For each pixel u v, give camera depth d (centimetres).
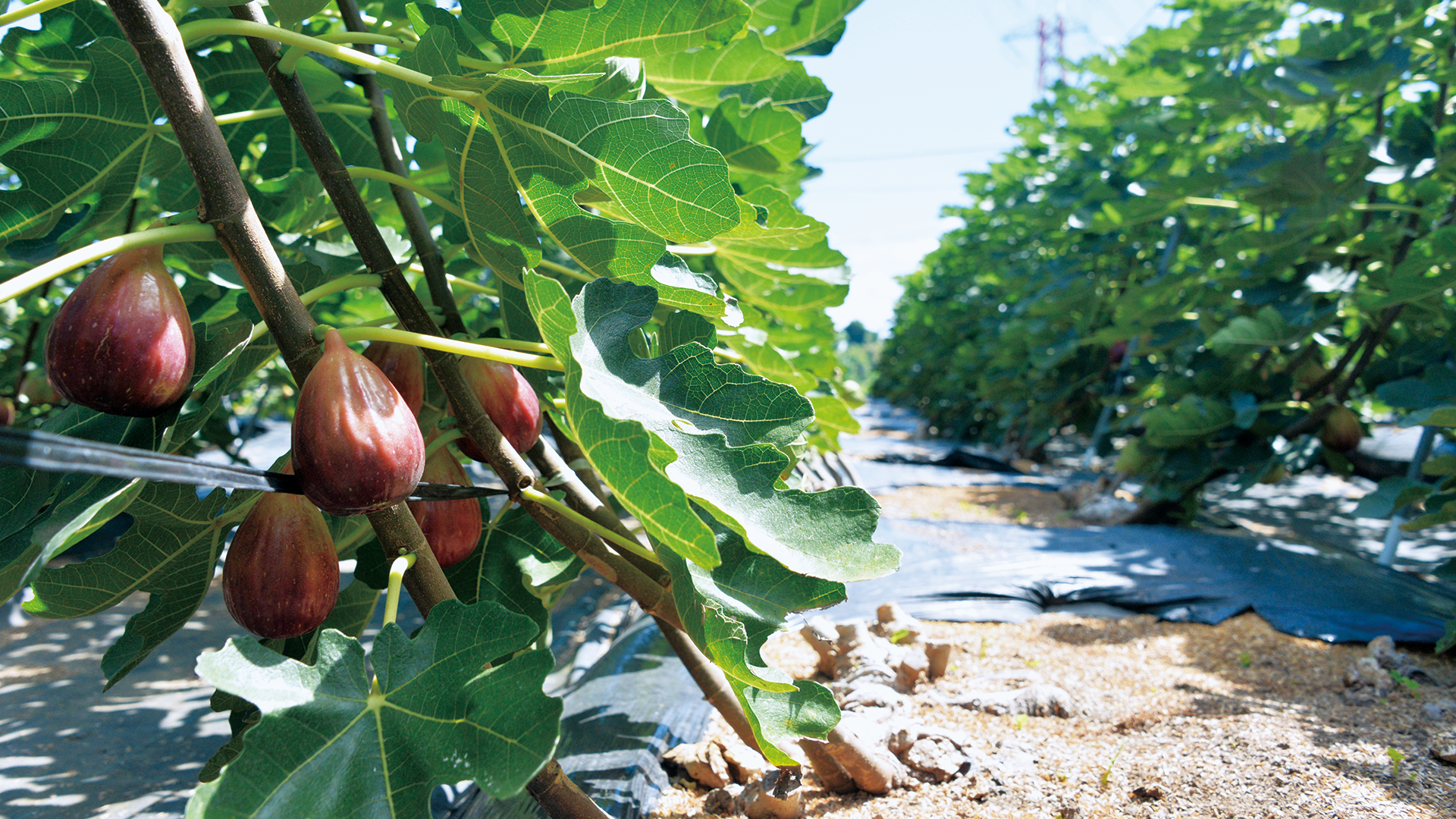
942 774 273
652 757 295
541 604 190
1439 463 422
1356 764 285
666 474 108
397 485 111
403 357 152
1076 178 1005
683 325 156
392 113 273
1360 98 633
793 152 219
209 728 361
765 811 257
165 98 108
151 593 145
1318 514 970
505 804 275
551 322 112
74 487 120
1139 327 846
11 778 315
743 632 116
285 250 214
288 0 131
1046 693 349
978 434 1859
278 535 126
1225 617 510
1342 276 591
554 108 122
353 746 105
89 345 105
